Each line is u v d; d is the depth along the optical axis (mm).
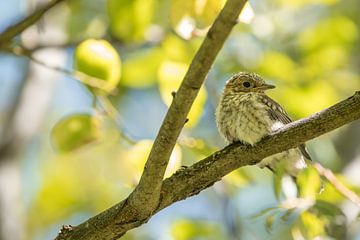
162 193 7926
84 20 14281
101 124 9609
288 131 7992
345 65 15172
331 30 14641
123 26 10977
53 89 14391
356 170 13312
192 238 12438
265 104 10633
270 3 14586
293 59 15125
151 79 13195
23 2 12570
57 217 15992
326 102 13594
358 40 16172
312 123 7855
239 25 13852
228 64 14328
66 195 16125
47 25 13312
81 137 9570
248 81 11703
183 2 9039
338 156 13992
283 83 13484
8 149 13289
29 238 15711
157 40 11820
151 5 10930
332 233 9656
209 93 13758
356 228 12211
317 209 9273
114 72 9359
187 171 8031
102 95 9539
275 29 14578
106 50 9383
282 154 9953
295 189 9547
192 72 6359
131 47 12570
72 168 16109
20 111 13547
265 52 13742
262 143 8055
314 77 14172
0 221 12789
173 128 6793
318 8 16031
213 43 6148
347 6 16516
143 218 7785
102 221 7855
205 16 9062
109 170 15539
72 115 9609
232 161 8078
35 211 15984
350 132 14070
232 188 15141
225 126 10742
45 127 16922
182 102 6586
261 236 14727
